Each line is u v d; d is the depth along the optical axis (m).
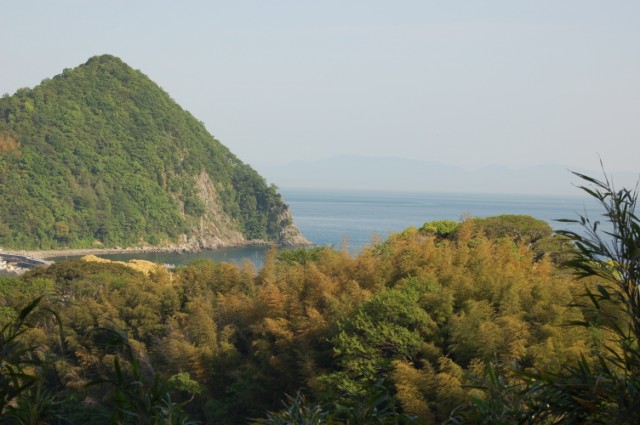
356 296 27.38
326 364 26.52
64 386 27.30
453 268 27.36
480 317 22.78
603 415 4.35
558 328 21.61
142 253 175.75
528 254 32.06
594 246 4.64
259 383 27.78
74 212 178.25
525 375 4.58
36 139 190.00
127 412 4.88
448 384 19.66
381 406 20.34
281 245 196.12
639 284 4.53
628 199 4.57
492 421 4.77
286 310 29.55
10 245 164.50
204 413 29.00
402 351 22.97
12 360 4.80
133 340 32.41
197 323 31.19
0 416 4.74
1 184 173.00
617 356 4.59
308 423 5.86
